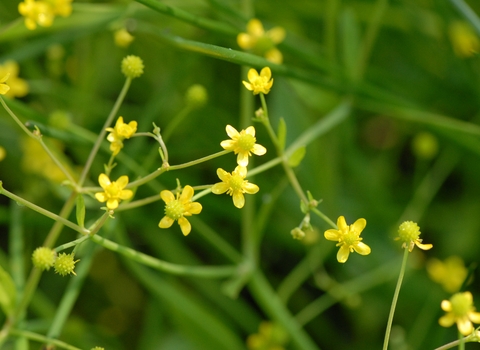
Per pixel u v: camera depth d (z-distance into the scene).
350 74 0.45
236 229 0.47
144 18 0.46
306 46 0.48
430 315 0.45
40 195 0.45
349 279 0.46
